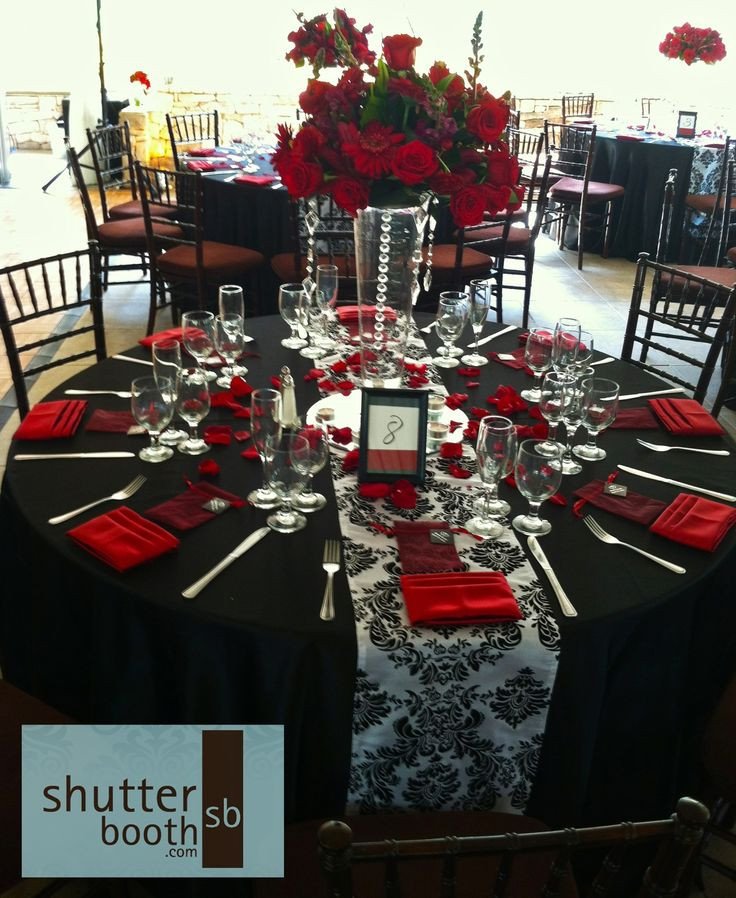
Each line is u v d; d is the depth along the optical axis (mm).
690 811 844
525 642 1306
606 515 1623
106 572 1403
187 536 1505
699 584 1448
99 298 2525
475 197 1804
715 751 1522
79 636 1508
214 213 4281
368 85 1747
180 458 1762
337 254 3730
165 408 1686
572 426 1880
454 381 2162
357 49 1781
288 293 2234
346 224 3721
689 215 5797
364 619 1321
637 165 5914
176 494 1630
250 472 1719
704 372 2441
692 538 1531
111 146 4934
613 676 1422
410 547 1488
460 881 1215
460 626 1320
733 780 1479
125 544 1440
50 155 8859
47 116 8719
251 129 7660
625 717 1473
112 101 7453
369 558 1464
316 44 1777
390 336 1889
